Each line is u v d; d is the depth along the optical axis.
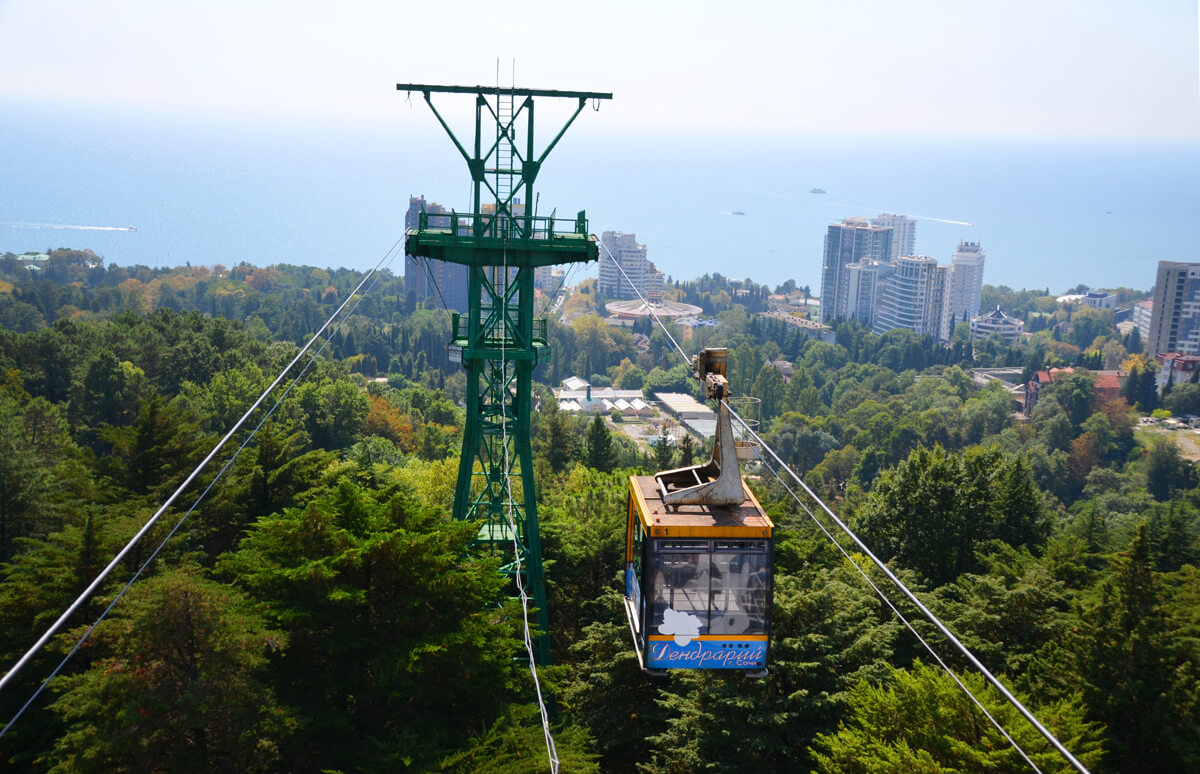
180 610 29.08
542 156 39.09
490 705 32.47
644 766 34.72
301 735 29.44
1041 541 64.31
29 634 32.72
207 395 100.38
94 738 27.02
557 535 47.78
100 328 131.50
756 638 20.50
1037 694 36.00
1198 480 180.00
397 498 35.03
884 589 46.72
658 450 99.00
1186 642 35.19
